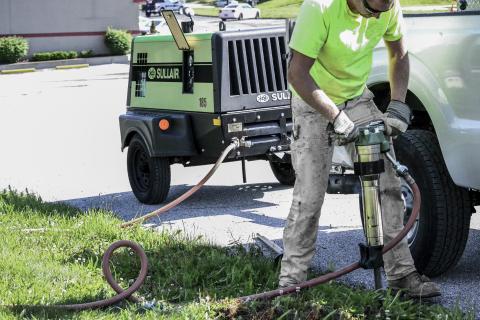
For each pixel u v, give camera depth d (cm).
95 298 576
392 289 582
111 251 571
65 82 3056
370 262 534
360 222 855
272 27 928
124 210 952
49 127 1722
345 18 526
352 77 555
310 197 558
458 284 636
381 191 567
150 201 971
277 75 925
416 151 626
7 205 886
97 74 3475
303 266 567
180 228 851
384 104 711
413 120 698
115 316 535
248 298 552
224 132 900
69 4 4384
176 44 926
